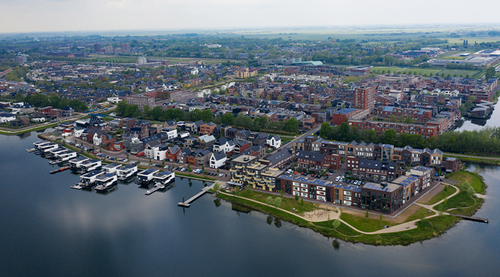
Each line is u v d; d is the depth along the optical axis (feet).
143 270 623.36
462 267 603.26
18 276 612.70
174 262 641.40
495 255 628.28
